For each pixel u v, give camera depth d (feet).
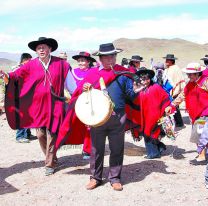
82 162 28.78
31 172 26.84
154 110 28.55
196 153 31.17
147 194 22.63
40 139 26.63
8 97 25.76
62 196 22.66
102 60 22.53
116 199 22.07
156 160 29.12
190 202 21.54
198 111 26.58
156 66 42.29
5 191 23.63
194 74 26.50
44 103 25.72
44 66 25.63
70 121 24.79
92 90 21.77
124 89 22.74
